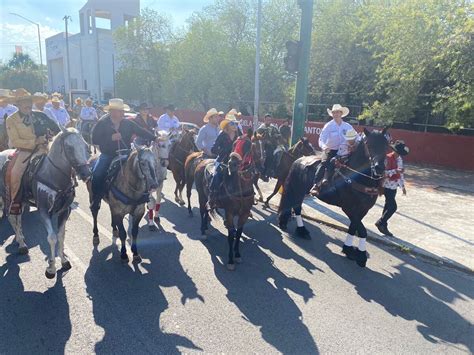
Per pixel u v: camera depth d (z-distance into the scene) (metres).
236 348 4.03
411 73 14.67
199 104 31.72
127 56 35.72
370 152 5.81
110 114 6.03
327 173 6.63
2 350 3.85
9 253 6.03
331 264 6.26
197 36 28.14
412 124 17.48
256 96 17.14
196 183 7.16
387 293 5.35
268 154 9.20
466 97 13.09
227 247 6.80
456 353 4.11
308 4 9.04
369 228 7.84
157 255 6.30
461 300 5.23
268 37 26.84
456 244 7.10
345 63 21.12
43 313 4.49
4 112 9.29
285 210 7.75
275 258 6.42
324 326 4.49
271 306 4.88
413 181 12.73
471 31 12.90
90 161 6.81
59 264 5.73
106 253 6.24
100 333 4.18
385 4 20.80
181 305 4.80
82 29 54.34
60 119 11.60
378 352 4.07
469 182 12.66
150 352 3.90
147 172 5.20
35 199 5.29
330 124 7.09
